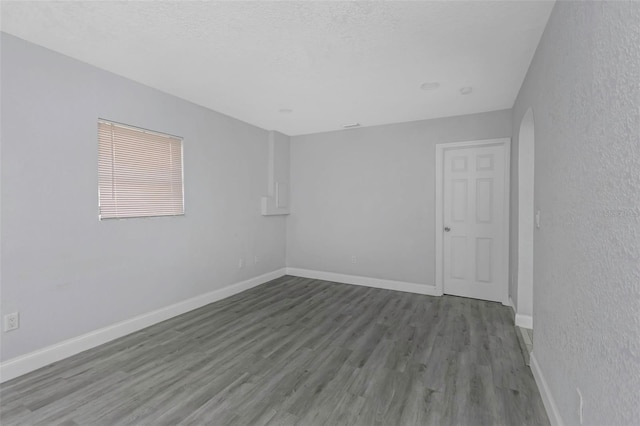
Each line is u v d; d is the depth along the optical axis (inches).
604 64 41.3
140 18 73.5
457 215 156.2
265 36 81.5
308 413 68.5
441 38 82.2
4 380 79.9
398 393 75.7
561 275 60.7
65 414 67.9
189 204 134.0
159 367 87.9
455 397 73.9
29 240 85.1
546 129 74.0
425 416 67.4
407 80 110.2
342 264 184.5
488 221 149.1
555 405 63.9
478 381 80.6
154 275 120.0
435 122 156.9
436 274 157.6
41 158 87.4
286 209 197.0
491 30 78.2
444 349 98.7
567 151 57.4
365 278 176.7
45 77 87.9
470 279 153.9
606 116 40.8
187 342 104.1
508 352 96.5
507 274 141.3
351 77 107.7
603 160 41.6
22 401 72.2
